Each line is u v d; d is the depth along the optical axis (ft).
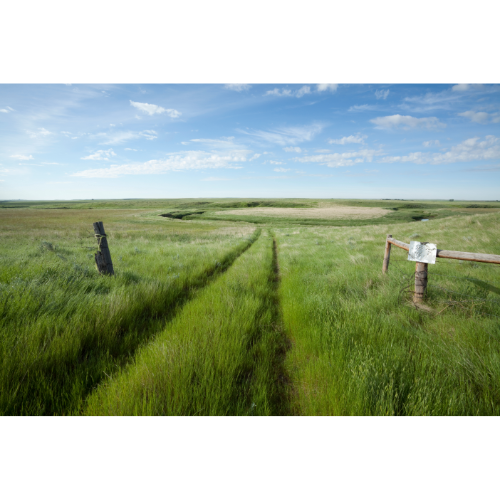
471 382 7.96
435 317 12.88
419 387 7.57
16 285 13.57
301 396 8.13
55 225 136.46
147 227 130.31
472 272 19.58
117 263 27.35
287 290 19.30
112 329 11.49
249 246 58.39
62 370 8.58
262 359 10.07
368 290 16.79
